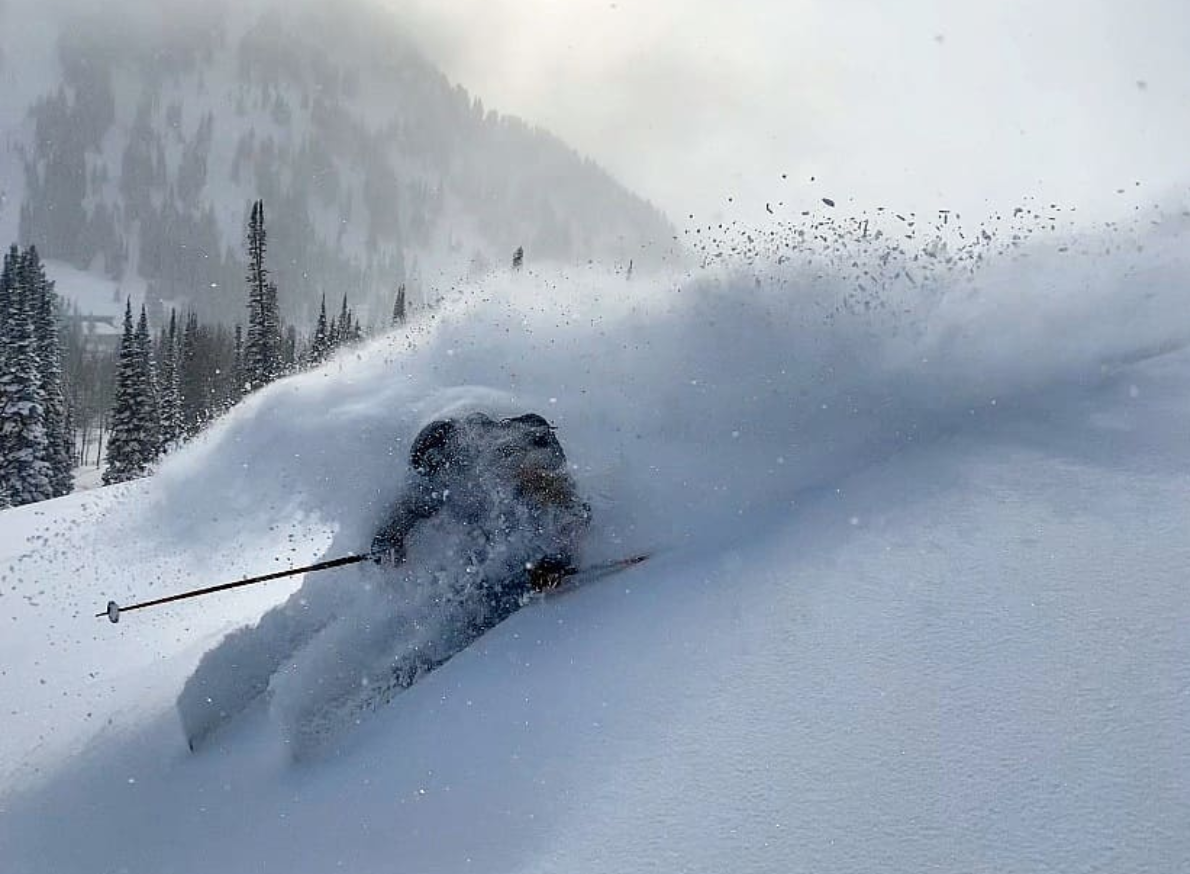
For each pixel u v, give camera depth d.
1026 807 1.96
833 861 1.99
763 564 3.51
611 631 3.50
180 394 54.09
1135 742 2.03
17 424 35.28
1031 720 2.20
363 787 3.19
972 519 3.26
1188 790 1.86
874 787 2.16
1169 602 2.48
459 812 2.73
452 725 3.32
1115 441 3.56
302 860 2.89
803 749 2.38
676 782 2.43
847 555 3.31
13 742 5.38
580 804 2.50
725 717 2.62
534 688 3.30
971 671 2.45
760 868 2.04
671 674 2.97
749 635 3.02
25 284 43.53
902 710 2.39
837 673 2.64
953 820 1.99
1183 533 2.80
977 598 2.77
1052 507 3.19
